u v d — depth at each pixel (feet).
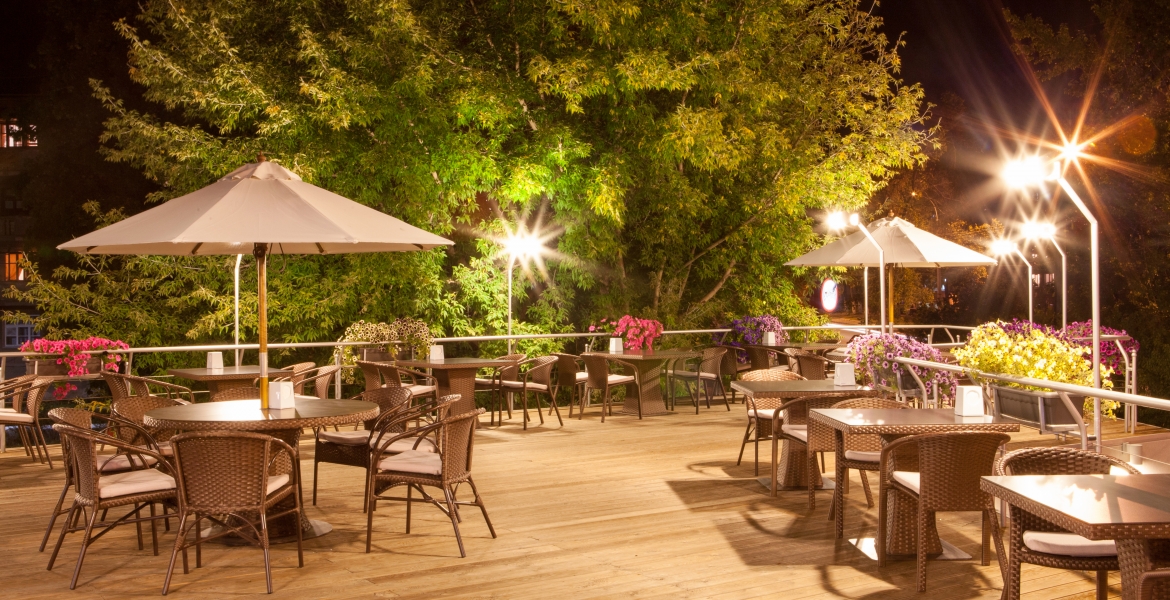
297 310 41.34
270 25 42.14
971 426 15.80
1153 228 53.83
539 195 43.96
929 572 15.65
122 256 44.78
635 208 44.68
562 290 45.14
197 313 44.78
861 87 46.47
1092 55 55.47
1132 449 16.48
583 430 32.27
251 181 18.03
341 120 37.42
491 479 23.77
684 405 39.63
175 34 41.39
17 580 15.43
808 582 15.19
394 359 32.50
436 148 40.27
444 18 40.57
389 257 40.57
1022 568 15.80
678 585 15.07
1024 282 70.33
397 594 14.70
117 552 17.11
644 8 41.75
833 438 19.58
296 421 16.43
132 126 41.68
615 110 42.27
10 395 25.80
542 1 40.93
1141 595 9.61
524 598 14.48
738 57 42.27
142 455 17.53
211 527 18.71
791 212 45.29
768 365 40.14
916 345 21.95
